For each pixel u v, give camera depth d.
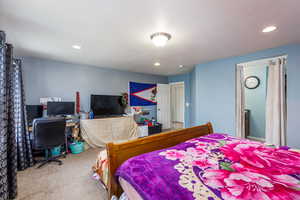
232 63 3.21
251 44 2.47
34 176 2.14
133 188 0.93
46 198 1.65
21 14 1.57
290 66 2.46
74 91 3.74
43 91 3.31
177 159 1.15
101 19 1.68
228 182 0.84
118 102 4.33
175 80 5.82
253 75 4.16
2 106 1.55
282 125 2.59
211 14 1.58
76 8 1.47
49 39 2.22
